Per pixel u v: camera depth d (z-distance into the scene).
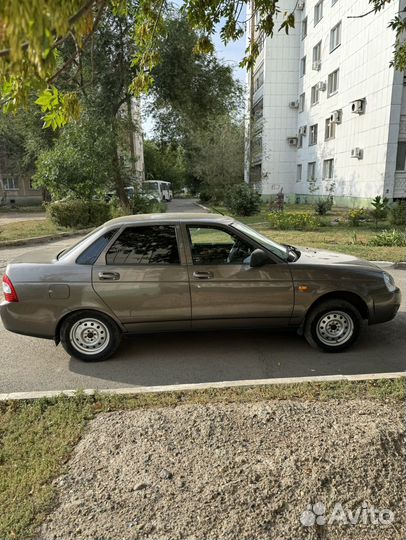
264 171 33.72
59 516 2.26
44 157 17.23
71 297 4.35
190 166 37.25
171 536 2.11
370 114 20.39
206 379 4.18
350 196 22.92
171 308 4.46
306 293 4.53
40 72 1.28
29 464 2.71
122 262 4.43
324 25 26.19
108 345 4.56
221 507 2.26
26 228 16.27
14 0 1.10
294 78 32.25
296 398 3.45
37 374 4.36
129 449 2.77
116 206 19.19
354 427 2.85
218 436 2.85
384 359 4.57
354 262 4.86
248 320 4.58
